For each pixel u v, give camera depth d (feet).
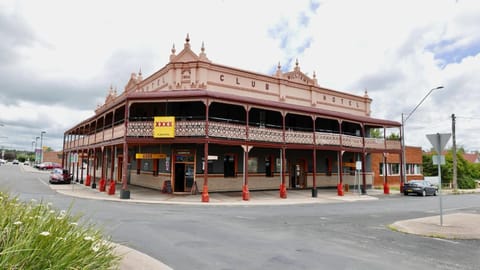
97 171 117.29
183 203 51.70
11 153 375.04
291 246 24.03
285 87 79.87
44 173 149.18
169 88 67.51
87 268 11.08
